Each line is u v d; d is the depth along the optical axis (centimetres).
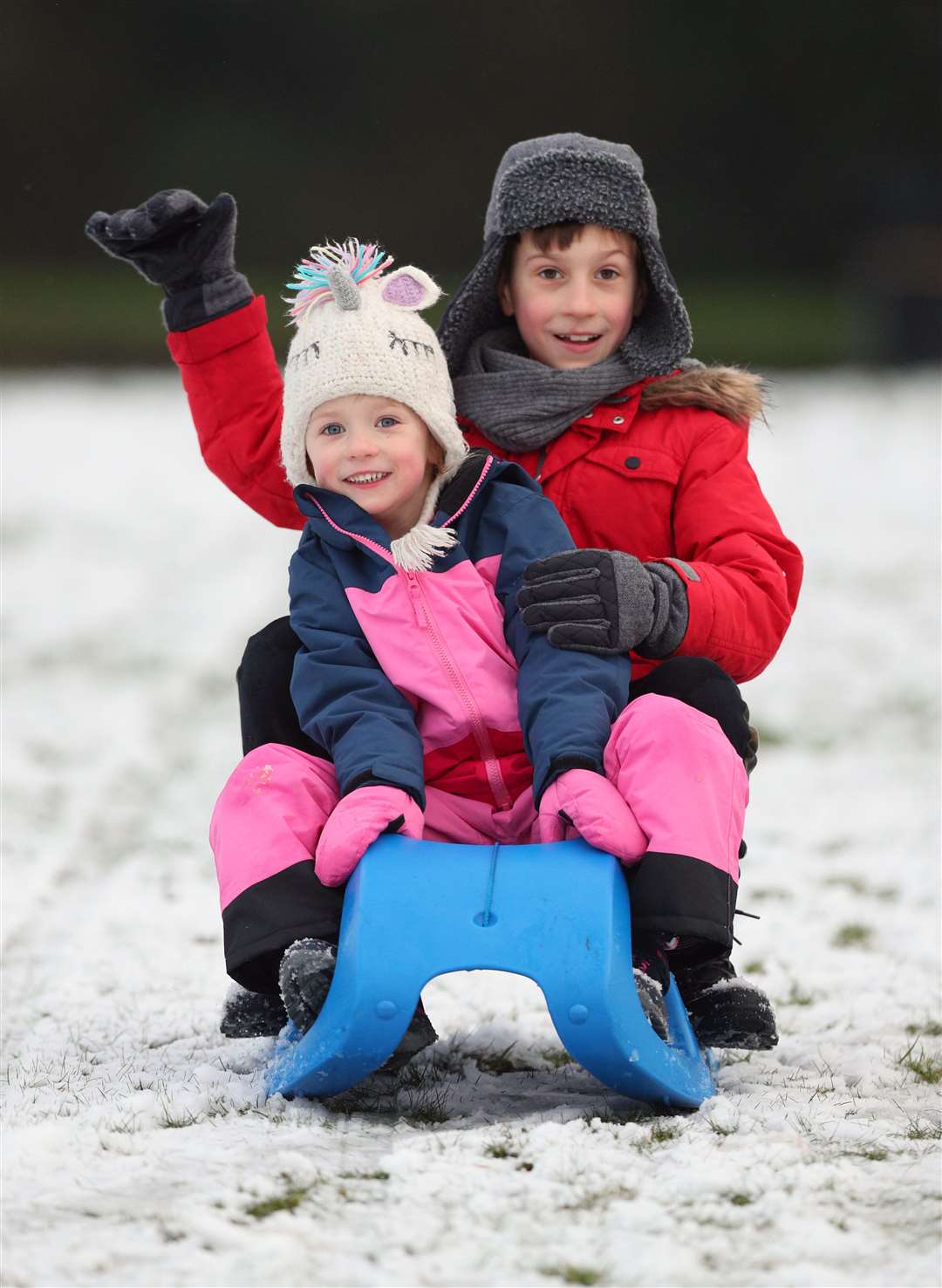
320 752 689
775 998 822
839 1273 454
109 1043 747
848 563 2327
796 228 8425
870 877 1053
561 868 582
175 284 770
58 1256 459
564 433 742
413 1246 472
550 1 8469
